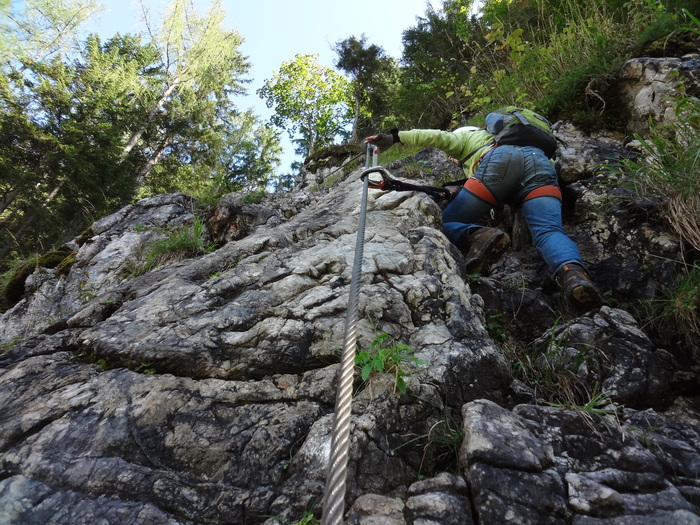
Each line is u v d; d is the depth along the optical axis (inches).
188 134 870.4
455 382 73.9
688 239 101.8
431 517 50.0
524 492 51.6
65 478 58.6
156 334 79.8
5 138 558.9
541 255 117.8
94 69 711.1
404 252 101.7
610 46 174.6
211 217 159.5
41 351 83.1
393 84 635.5
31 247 552.7
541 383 84.1
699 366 86.8
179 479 59.8
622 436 61.5
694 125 102.4
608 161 135.6
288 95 836.0
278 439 64.8
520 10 251.1
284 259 101.4
